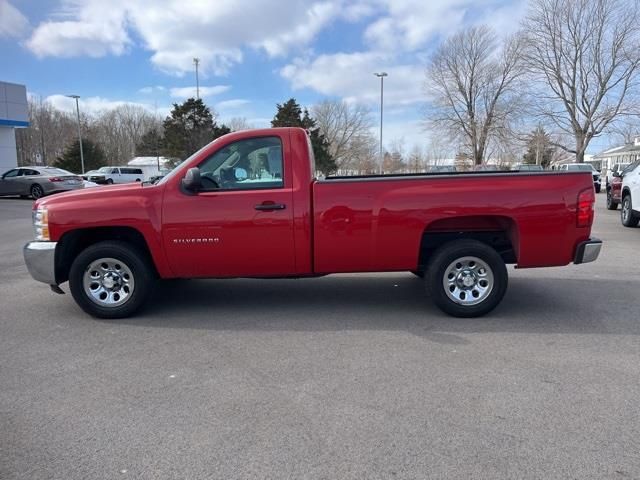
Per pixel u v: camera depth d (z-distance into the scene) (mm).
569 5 44375
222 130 58125
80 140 53031
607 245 10141
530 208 5078
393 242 5145
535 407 3381
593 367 4035
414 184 5082
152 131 77062
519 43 49125
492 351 4391
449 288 5301
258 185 5184
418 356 4293
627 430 3092
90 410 3408
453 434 3059
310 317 5426
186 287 6785
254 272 5285
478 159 55125
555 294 6305
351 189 5098
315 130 60125
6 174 22844
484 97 53469
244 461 2816
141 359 4293
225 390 3686
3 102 28641
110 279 5391
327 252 5176
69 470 2756
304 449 2920
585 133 46906
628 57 43594
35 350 4520
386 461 2799
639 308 5684
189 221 5129
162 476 2697
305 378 3873
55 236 5215
